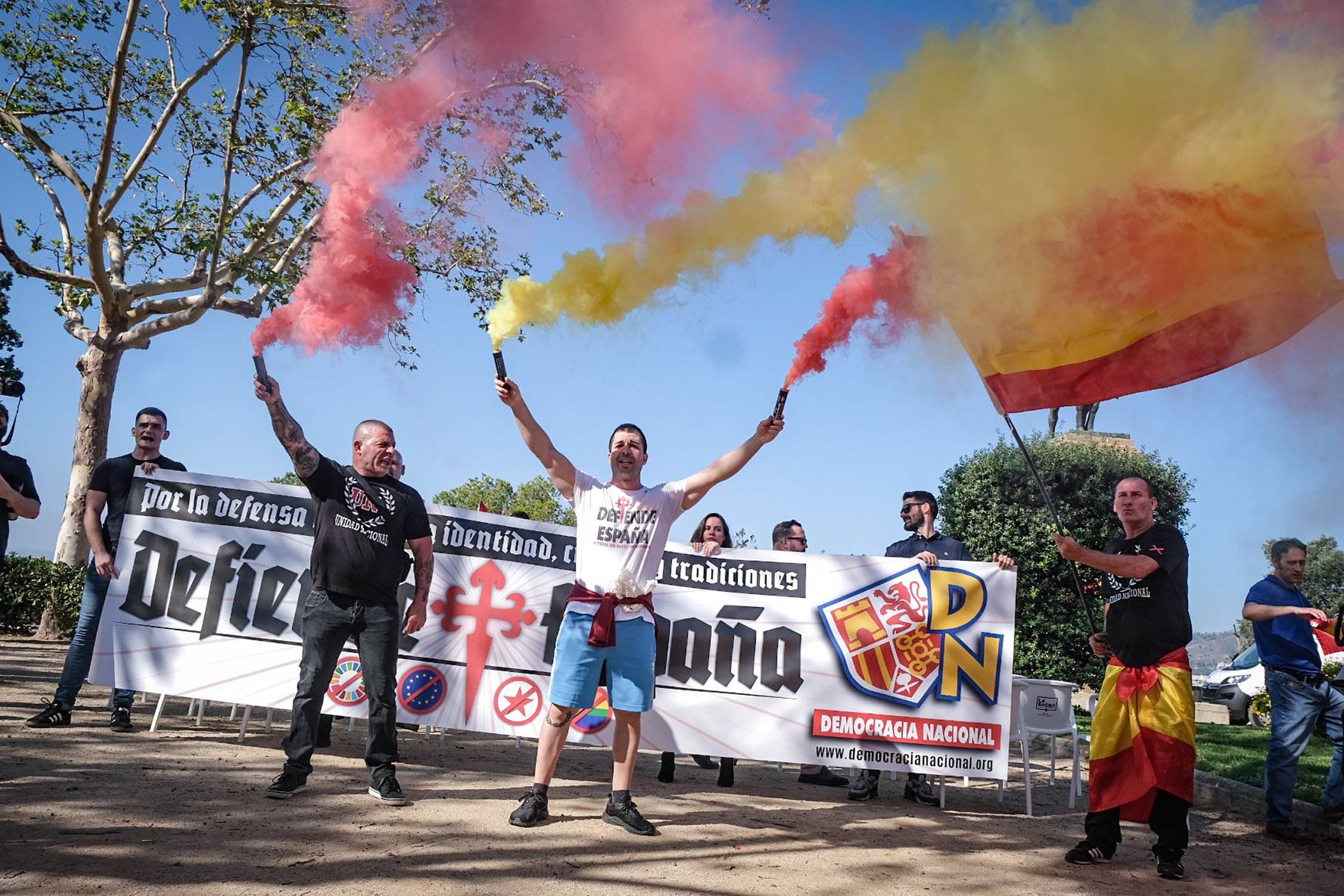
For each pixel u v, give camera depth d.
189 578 6.21
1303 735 5.62
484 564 6.30
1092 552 4.64
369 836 4.00
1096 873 4.37
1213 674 17.56
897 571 6.16
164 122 12.62
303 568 6.26
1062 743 10.02
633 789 5.72
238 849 3.65
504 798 5.01
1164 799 4.43
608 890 3.50
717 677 6.11
